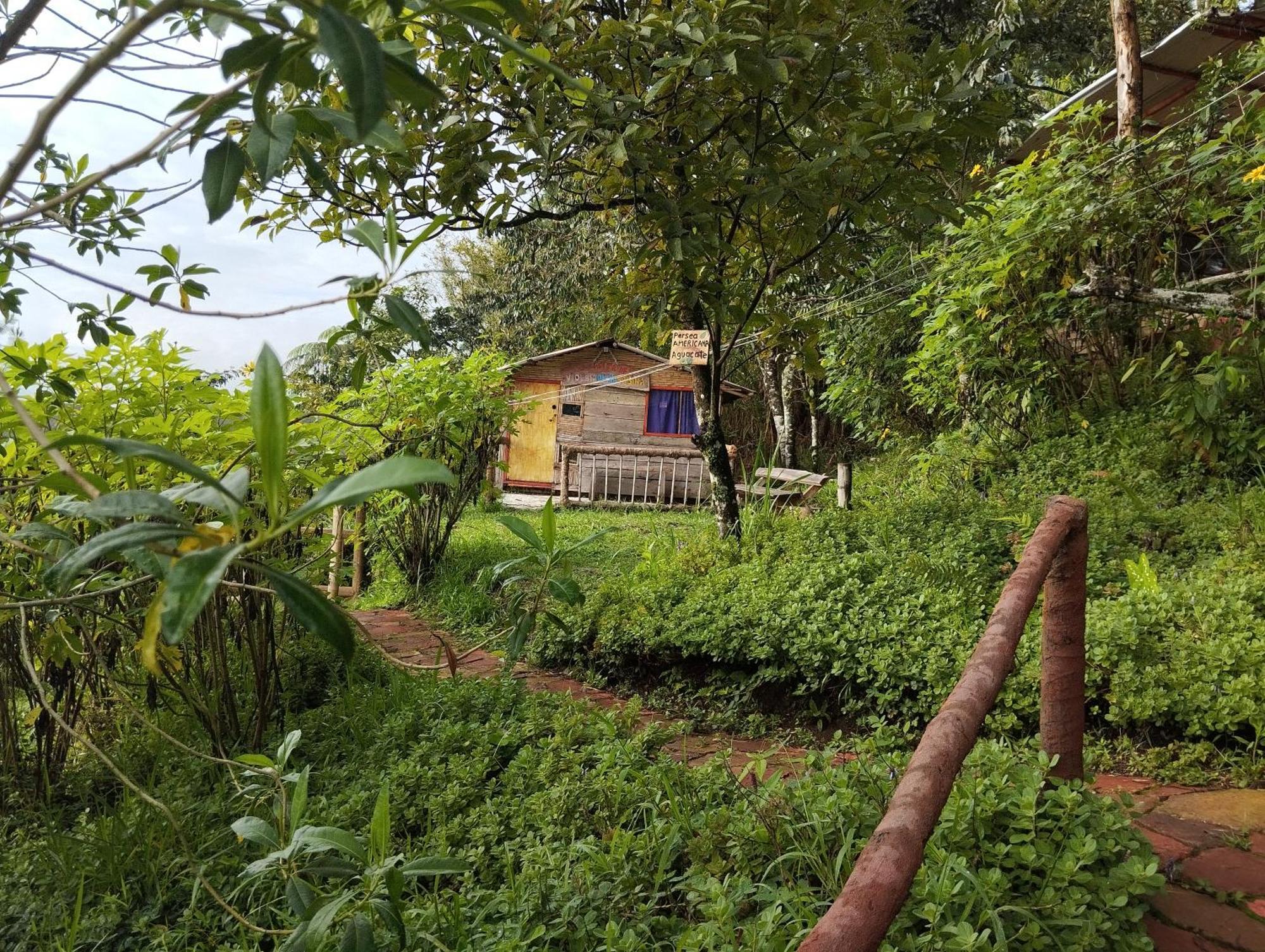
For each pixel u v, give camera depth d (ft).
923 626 13.64
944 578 14.96
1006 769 7.89
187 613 1.71
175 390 9.76
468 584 23.86
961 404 27.35
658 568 19.74
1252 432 19.83
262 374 2.14
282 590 2.10
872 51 14.74
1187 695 10.91
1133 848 7.00
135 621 10.53
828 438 53.98
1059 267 23.16
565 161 15.87
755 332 23.71
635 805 9.42
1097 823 7.13
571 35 13.82
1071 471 22.54
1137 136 21.76
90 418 9.07
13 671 11.38
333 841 4.99
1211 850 8.50
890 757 9.14
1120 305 23.70
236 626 14.58
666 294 19.45
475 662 17.90
